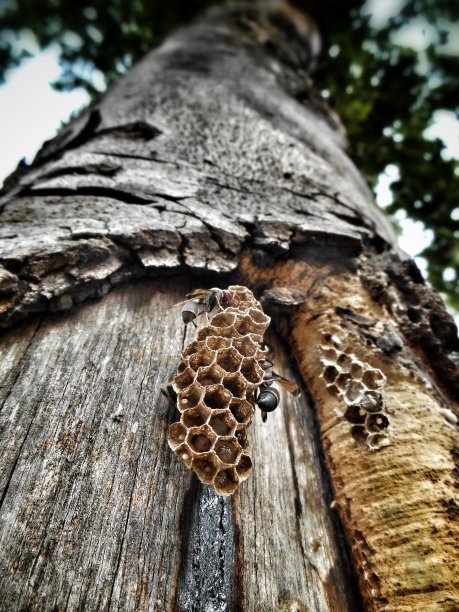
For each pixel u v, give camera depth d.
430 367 0.10
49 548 0.06
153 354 0.08
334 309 0.10
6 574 0.05
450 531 0.07
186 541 0.06
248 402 0.07
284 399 0.09
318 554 0.07
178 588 0.06
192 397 0.07
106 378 0.08
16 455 0.06
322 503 0.08
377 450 0.08
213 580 0.06
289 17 0.45
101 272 0.08
